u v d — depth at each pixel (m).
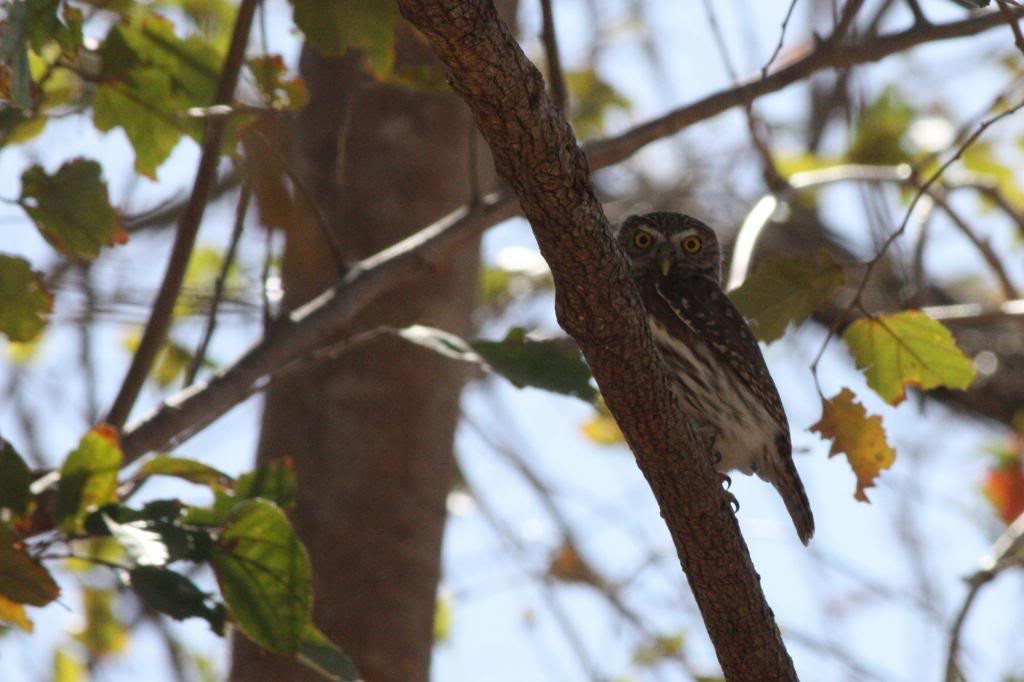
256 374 9.66
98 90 9.02
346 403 12.33
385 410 12.34
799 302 9.41
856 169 12.41
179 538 7.36
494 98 5.65
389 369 12.40
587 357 6.93
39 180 8.41
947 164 8.83
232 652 11.80
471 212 10.52
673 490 7.45
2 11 7.57
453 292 12.68
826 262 9.30
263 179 9.35
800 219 17.56
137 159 9.28
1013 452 15.67
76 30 8.05
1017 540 10.48
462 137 13.02
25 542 7.51
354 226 12.52
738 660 7.89
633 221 12.23
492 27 5.45
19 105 6.84
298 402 12.40
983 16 10.81
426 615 12.18
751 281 9.40
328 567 12.02
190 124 9.20
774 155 16.36
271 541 7.61
